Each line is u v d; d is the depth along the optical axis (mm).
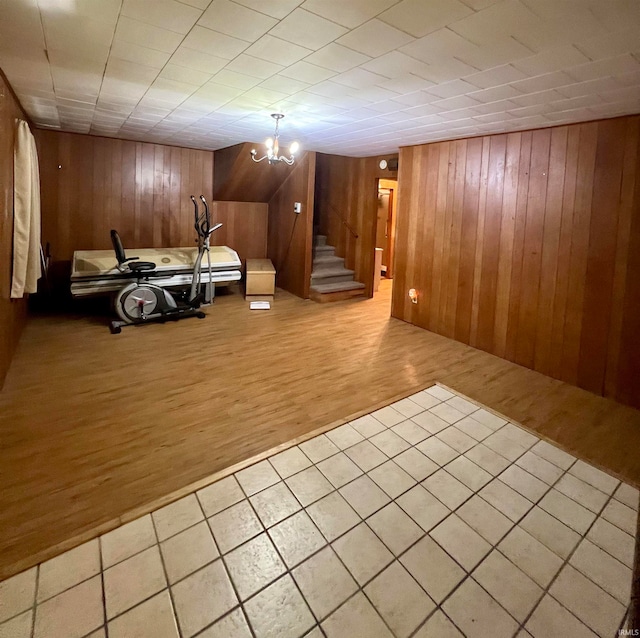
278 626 1526
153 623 1512
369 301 6516
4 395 3094
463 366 4059
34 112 4098
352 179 6711
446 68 2414
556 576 1781
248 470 2354
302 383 3527
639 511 1372
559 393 3559
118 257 4672
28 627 1471
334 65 2445
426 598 1659
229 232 7035
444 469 2439
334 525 1994
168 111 3832
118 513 2006
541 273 3906
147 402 3098
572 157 3580
